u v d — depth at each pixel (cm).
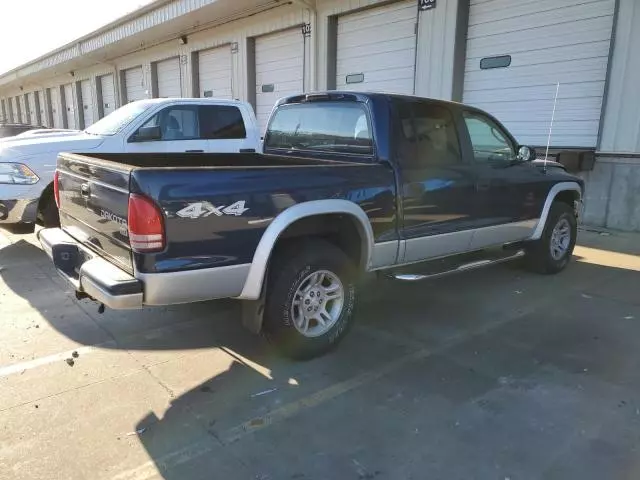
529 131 912
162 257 280
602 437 266
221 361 351
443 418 284
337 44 1229
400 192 385
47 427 269
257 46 1474
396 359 357
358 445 259
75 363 344
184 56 1788
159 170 281
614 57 779
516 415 287
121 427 271
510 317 438
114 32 1861
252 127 771
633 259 639
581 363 351
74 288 331
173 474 235
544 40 868
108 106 2484
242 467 241
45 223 614
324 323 356
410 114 404
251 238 309
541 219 532
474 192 445
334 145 426
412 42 1057
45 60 2609
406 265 417
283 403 298
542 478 235
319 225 358
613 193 814
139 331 400
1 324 408
